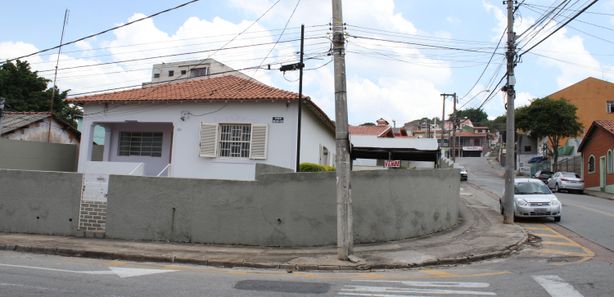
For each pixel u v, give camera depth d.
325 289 7.51
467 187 34.78
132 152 21.08
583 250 12.04
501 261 10.79
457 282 8.20
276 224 12.12
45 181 13.67
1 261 9.66
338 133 10.52
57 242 12.05
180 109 18.91
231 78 22.11
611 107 51.09
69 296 6.59
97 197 13.20
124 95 20.30
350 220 10.48
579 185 32.41
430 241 12.81
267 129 17.86
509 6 17.16
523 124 47.66
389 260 10.34
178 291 7.08
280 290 7.35
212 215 12.45
